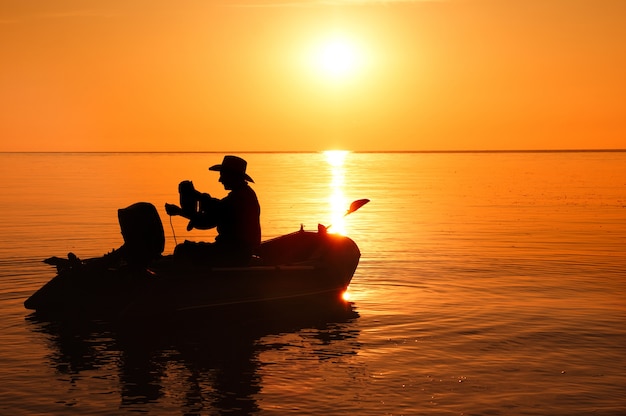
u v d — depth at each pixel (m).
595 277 10.77
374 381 5.99
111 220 18.77
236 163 8.72
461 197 28.73
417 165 87.00
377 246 14.11
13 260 12.00
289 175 53.97
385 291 9.78
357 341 7.26
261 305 8.62
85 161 104.88
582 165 77.88
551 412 5.29
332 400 5.54
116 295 8.00
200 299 8.23
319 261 9.27
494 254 13.08
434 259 12.48
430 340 7.27
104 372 6.23
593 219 19.69
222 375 6.16
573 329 7.66
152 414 5.25
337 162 108.50
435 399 5.56
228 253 8.56
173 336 7.50
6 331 7.61
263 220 18.58
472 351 6.86
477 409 5.34
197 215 8.44
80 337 7.41
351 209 9.98
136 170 60.66
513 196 29.28
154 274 8.09
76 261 8.20
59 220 18.77
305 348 7.02
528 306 8.79
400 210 22.56
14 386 5.86
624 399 5.56
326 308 8.85
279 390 5.77
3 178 46.66
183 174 51.22
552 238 15.45
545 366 6.39
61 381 5.99
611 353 6.78
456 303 8.98
